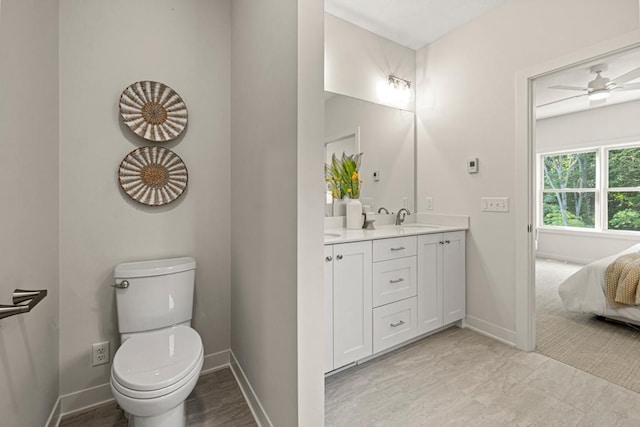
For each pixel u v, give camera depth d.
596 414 1.50
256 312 1.53
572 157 5.19
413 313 2.16
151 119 1.70
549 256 5.44
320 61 1.17
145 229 1.72
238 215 1.81
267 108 1.38
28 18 1.15
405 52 2.91
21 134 1.09
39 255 1.25
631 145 4.49
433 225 2.78
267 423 1.38
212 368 1.94
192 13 1.84
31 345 1.18
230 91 1.97
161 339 1.40
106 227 1.61
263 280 1.44
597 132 4.73
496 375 1.84
